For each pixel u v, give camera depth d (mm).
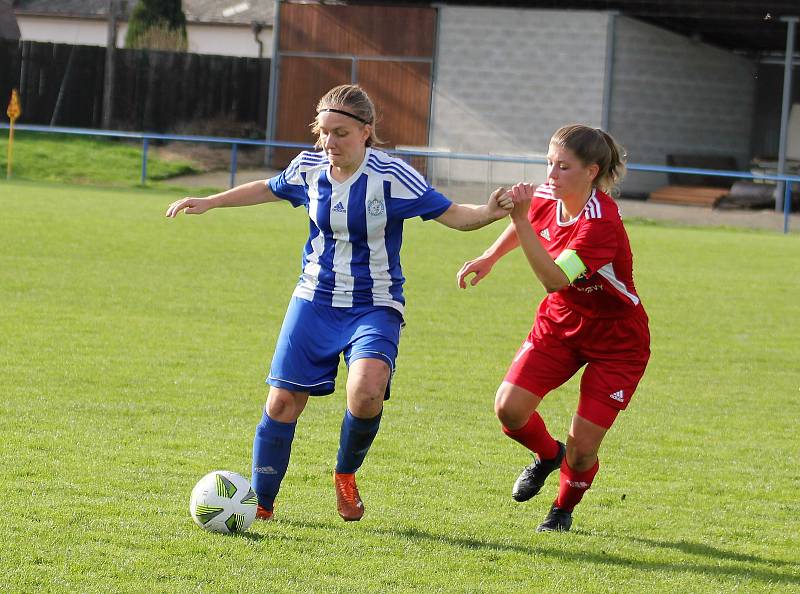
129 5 159375
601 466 21688
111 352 29906
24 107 116375
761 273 56406
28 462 19250
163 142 109938
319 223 16359
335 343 16406
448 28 101938
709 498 19719
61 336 31703
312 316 16500
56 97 116062
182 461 20000
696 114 107062
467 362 31594
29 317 34344
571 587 14562
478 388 28250
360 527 16781
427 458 21344
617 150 16906
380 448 21922
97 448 20531
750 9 95312
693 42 105688
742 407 27812
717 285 51281
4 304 36344
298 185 16656
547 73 100312
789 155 124250
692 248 67250
